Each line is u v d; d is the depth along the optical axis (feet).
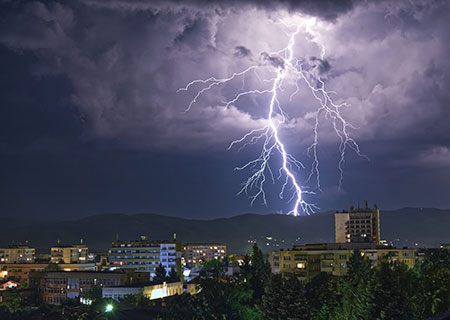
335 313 247.70
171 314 259.19
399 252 479.82
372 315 220.23
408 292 228.43
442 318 56.80
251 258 403.75
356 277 244.01
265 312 269.85
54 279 593.01
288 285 263.49
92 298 467.93
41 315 400.47
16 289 568.82
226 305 273.33
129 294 415.23
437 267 226.17
